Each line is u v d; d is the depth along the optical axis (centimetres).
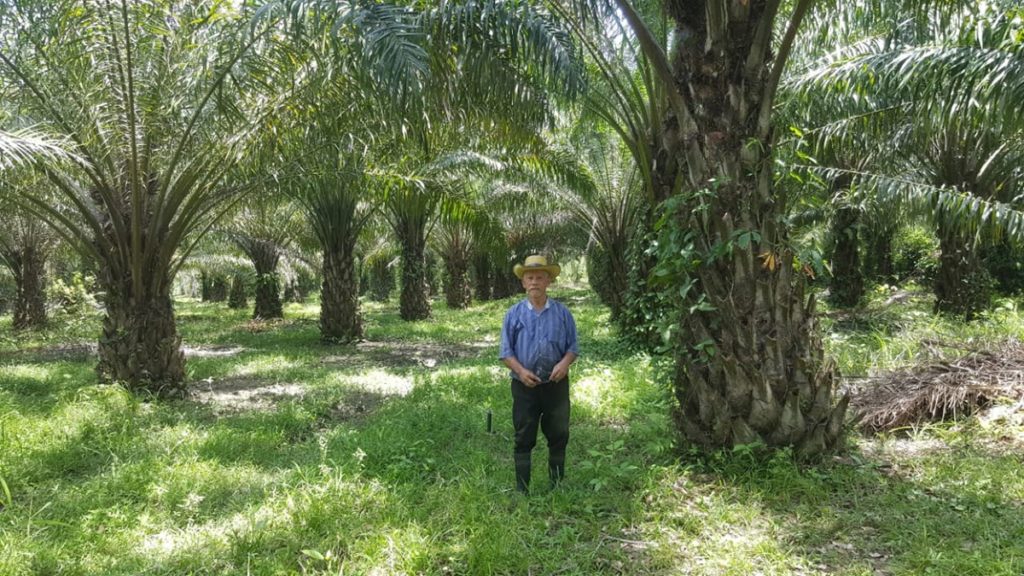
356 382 780
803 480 364
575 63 540
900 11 621
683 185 428
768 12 386
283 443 510
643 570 287
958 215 781
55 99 623
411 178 802
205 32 592
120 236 673
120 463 436
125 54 604
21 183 634
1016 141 841
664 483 378
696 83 406
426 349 1168
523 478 375
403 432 503
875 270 1825
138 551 309
